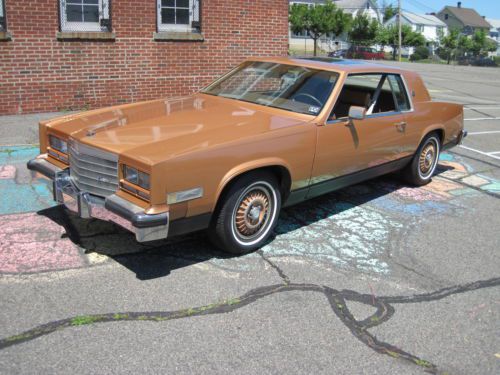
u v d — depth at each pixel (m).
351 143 5.18
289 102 5.08
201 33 11.07
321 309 3.73
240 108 5.04
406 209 5.89
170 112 4.84
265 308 3.69
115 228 4.82
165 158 3.67
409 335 3.50
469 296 4.06
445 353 3.33
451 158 8.48
